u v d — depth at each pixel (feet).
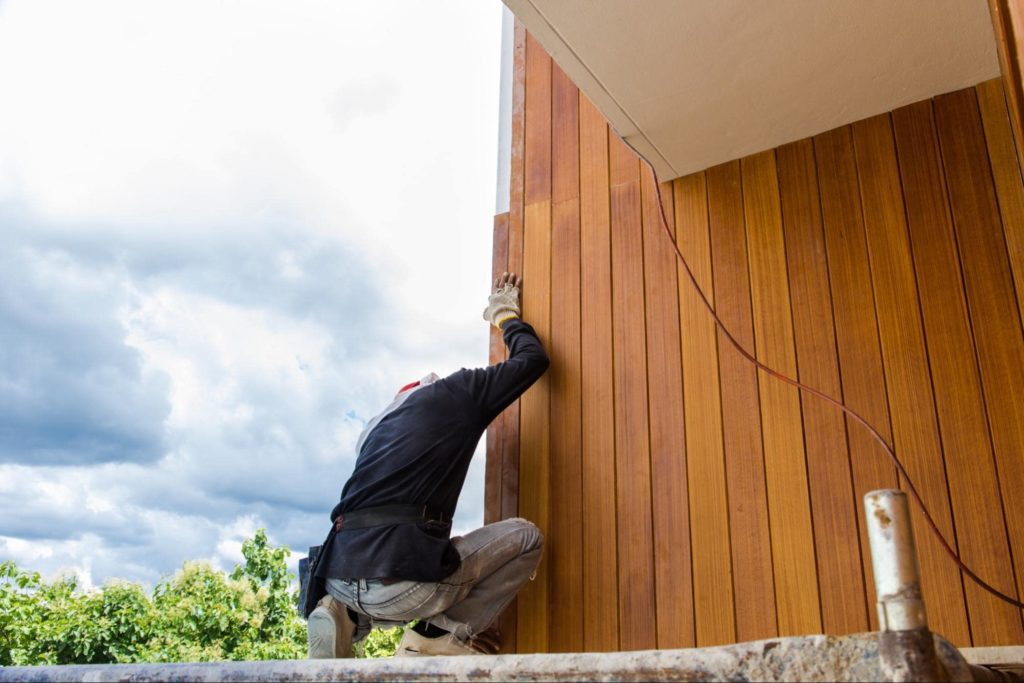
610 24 7.08
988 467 6.63
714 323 8.28
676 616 7.50
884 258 7.63
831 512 7.15
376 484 7.22
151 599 29.45
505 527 7.70
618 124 8.32
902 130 7.91
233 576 31.19
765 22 6.98
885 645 2.25
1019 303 6.91
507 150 11.04
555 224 9.68
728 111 8.05
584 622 7.89
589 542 8.16
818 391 7.55
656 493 8.00
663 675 2.56
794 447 7.50
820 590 6.98
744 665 2.44
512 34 11.71
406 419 7.64
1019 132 4.67
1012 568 6.31
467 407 7.80
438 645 7.29
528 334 8.89
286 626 30.45
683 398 8.19
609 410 8.53
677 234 8.84
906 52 7.27
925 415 7.01
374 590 6.93
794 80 7.63
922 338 7.22
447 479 7.45
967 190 7.43
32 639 26.45
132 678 3.69
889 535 2.34
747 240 8.41
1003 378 6.79
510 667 2.87
